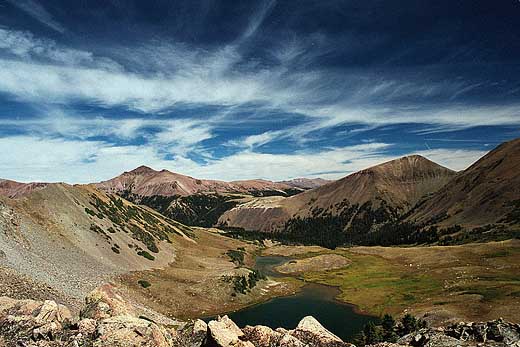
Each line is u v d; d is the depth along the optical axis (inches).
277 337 957.2
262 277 5969.5
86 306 1176.2
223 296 4766.2
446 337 1043.3
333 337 960.9
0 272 2278.5
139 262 5206.7
